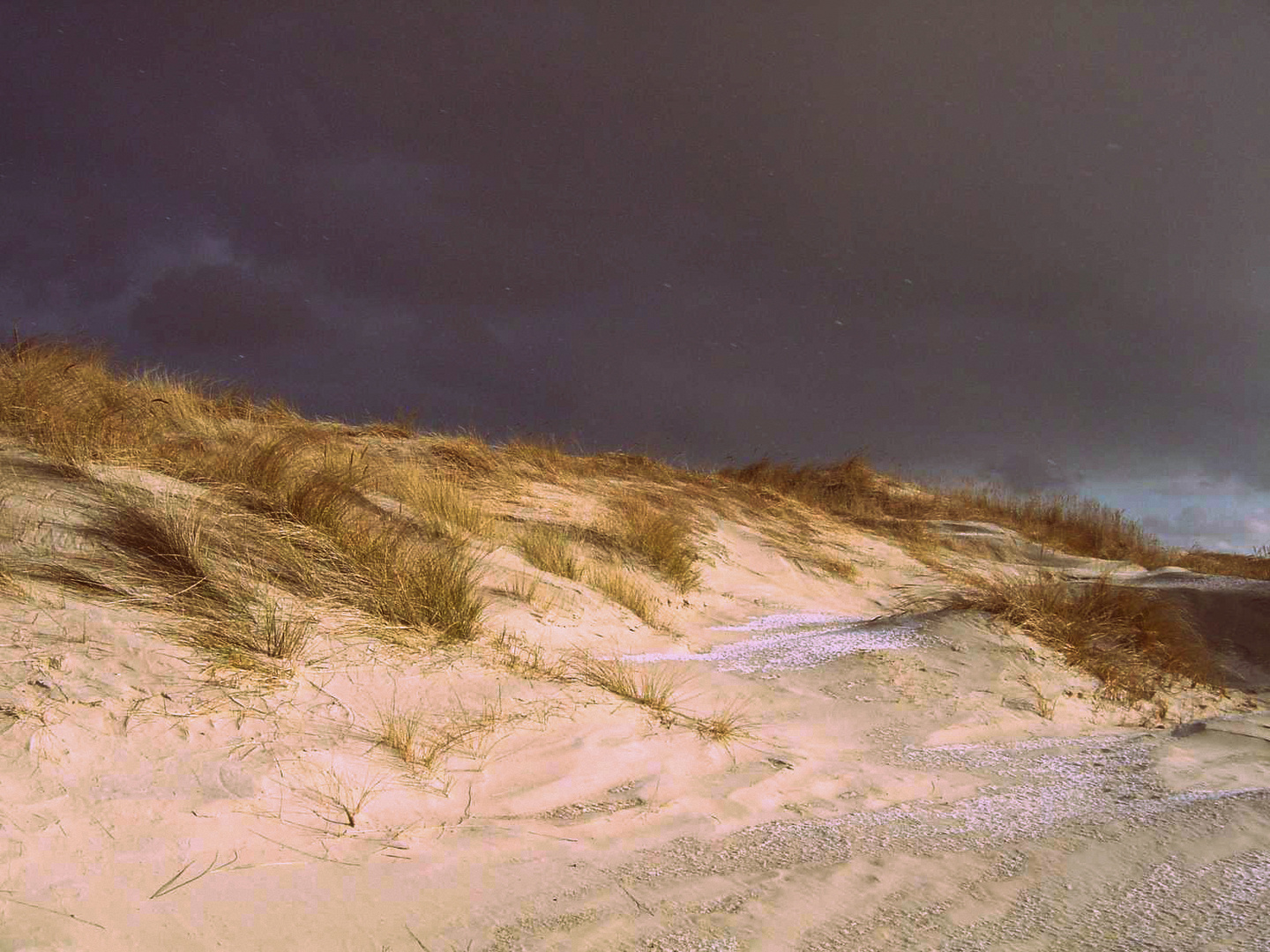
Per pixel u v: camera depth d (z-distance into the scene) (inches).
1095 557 631.8
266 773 151.9
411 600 237.6
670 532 417.1
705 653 304.8
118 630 181.9
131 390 350.3
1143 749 207.3
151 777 144.0
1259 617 349.4
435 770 169.6
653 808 162.2
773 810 166.1
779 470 689.0
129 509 230.1
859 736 224.2
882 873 133.1
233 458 294.5
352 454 347.9
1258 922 109.2
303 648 200.5
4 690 153.3
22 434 271.6
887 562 524.4
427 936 113.3
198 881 121.0
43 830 124.5
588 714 208.1
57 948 100.9
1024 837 146.9
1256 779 180.7
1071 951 105.8
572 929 115.3
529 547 352.2
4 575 190.9
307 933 112.5
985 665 278.7
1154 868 129.9
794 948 109.7
